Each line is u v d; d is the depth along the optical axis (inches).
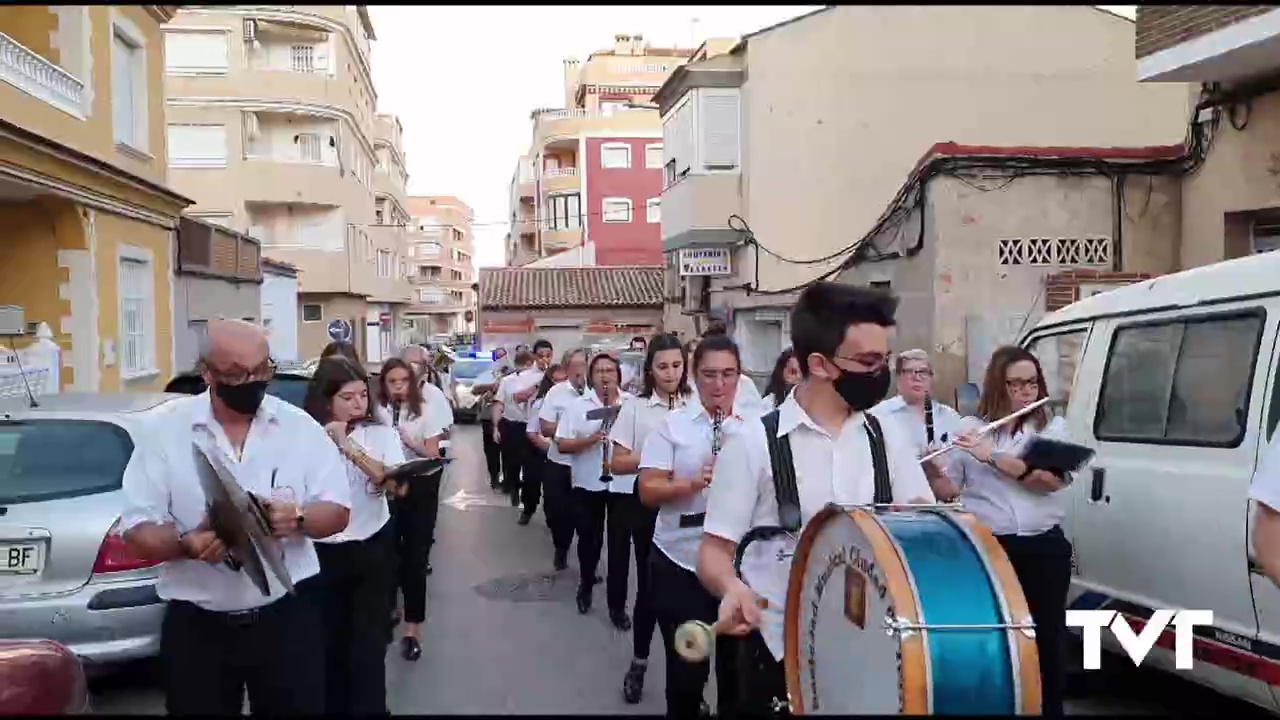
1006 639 101.8
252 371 149.3
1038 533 201.5
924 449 209.5
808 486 130.0
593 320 1524.4
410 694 247.8
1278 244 441.4
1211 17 393.7
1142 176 482.0
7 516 224.1
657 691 250.5
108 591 224.1
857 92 808.3
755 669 138.9
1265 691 179.9
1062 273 476.1
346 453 207.5
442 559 410.9
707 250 865.5
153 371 680.4
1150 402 216.5
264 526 141.1
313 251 1513.3
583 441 315.3
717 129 847.1
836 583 116.5
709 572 130.0
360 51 1647.4
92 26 582.9
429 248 3804.1
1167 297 216.5
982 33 776.3
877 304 127.0
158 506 147.6
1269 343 187.2
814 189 821.9
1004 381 208.1
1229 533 187.9
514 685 254.4
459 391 1085.1
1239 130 436.5
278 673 153.7
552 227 2161.7
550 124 2144.4
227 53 1430.9
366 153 1785.2
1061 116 764.6
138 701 241.6
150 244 684.7
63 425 243.0
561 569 388.5
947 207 480.1
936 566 105.0
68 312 570.9
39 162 503.8
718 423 199.3
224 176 1430.9
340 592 211.2
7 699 146.2
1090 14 759.1
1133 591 214.4
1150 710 225.6
